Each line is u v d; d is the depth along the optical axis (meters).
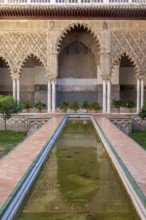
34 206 3.30
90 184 4.05
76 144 7.16
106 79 13.35
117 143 6.34
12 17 13.08
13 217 2.99
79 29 15.29
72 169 4.83
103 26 13.18
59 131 8.63
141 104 13.40
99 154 5.99
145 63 13.28
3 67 16.22
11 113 11.05
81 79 16.11
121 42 13.25
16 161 4.67
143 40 13.24
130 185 3.64
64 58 16.09
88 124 11.20
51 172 4.66
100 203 3.38
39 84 16.05
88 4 12.88
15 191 3.33
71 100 16.08
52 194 3.66
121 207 3.28
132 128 12.71
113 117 11.63
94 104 13.89
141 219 2.95
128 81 16.22
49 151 5.98
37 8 12.72
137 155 5.17
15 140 9.77
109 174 4.54
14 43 13.21
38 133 7.64
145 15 13.09
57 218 3.00
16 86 13.37
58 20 13.15
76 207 3.26
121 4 12.89
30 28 13.16
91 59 16.11
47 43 13.19
